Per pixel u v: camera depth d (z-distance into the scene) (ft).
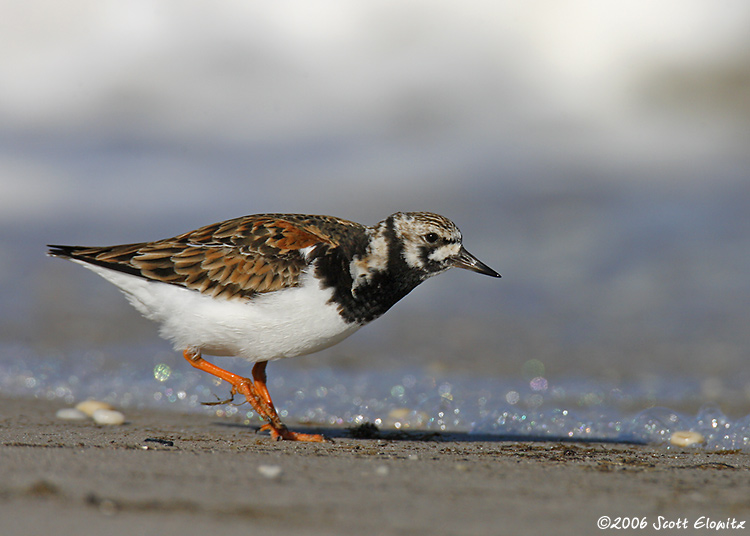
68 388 32.94
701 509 15.29
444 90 78.43
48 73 77.46
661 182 65.77
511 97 78.38
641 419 28.66
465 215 60.59
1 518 13.20
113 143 75.00
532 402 32.32
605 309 45.98
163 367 36.35
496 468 18.61
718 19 78.38
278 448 21.35
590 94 78.38
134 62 78.13
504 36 78.84
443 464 18.97
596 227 57.98
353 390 33.71
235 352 23.89
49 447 19.65
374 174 68.90
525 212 60.80
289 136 76.33
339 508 14.55
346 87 78.79
